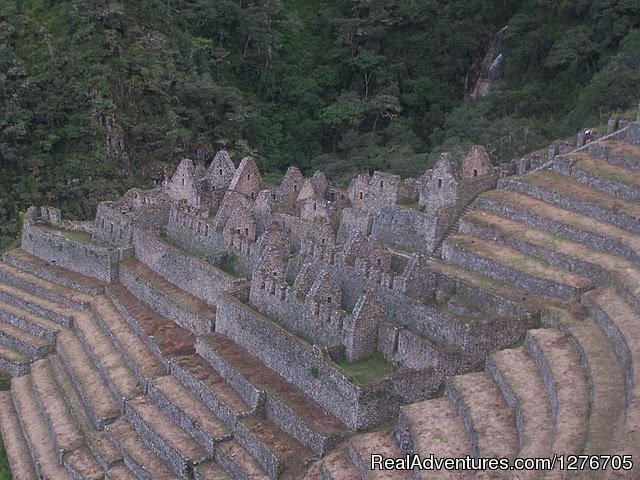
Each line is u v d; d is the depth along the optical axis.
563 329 69.50
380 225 91.06
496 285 77.06
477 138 136.38
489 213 87.50
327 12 185.50
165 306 94.06
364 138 157.75
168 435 75.50
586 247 79.00
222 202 100.19
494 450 58.41
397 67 173.38
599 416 57.59
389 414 68.31
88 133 148.62
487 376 68.06
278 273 84.75
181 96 158.50
